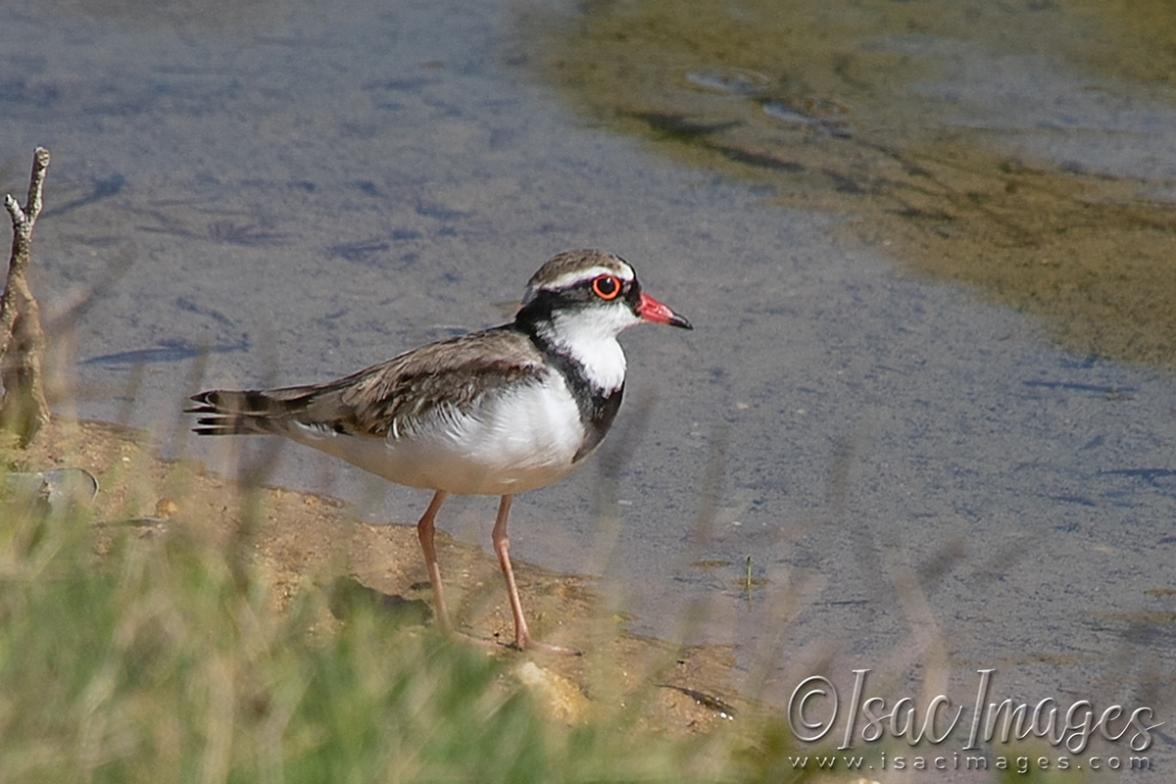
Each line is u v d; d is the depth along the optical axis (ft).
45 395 42.70
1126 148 61.41
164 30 73.20
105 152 61.26
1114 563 38.91
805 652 35.17
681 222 56.90
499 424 33.14
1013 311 50.90
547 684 31.35
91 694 26.18
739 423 45.11
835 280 53.06
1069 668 34.78
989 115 64.18
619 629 35.86
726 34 72.54
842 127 63.62
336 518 39.45
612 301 34.45
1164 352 48.34
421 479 34.22
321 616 33.42
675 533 40.29
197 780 24.76
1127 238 55.11
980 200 58.08
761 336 49.75
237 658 28.32
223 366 47.32
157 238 55.16
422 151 62.03
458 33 72.90
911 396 46.47
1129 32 71.10
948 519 40.75
